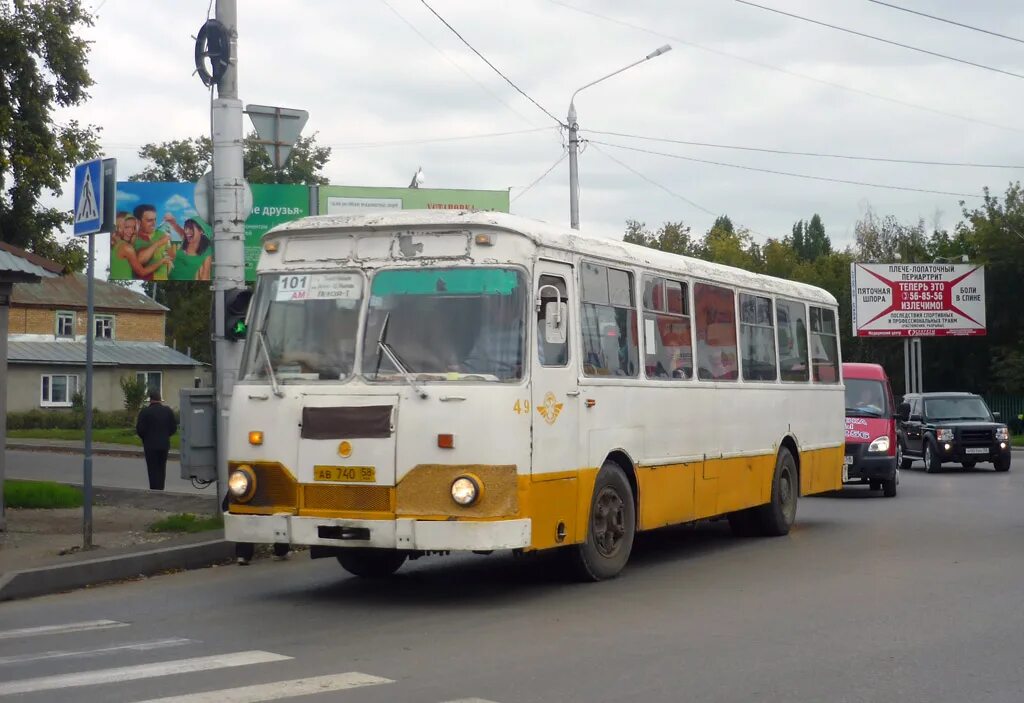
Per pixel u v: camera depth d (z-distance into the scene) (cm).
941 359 5497
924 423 3062
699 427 1316
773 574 1180
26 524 1541
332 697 676
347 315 1007
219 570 1252
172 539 1341
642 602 1009
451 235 995
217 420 1424
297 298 1030
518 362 970
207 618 954
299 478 990
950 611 962
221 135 1430
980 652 807
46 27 2733
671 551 1381
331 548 1058
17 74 2730
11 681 725
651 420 1204
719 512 1364
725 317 1409
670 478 1245
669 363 1255
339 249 1027
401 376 972
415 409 958
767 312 1536
